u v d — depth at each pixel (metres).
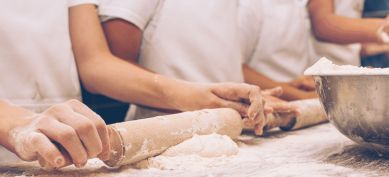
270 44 2.05
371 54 2.51
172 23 1.53
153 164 0.86
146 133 0.86
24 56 1.20
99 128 0.78
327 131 1.26
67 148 0.73
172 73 1.54
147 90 1.20
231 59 1.62
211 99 1.10
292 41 2.07
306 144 1.04
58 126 0.74
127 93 1.22
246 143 1.09
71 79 1.28
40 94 1.24
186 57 1.55
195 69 1.56
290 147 1.02
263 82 1.89
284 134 1.22
